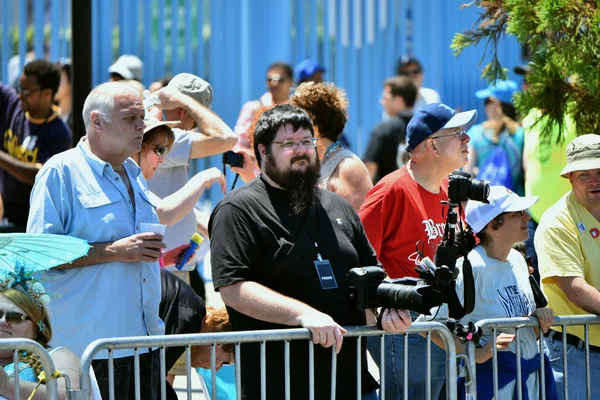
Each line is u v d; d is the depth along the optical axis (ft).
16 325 26.21
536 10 34.01
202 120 39.93
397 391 34.37
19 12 65.31
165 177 39.19
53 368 25.05
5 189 52.37
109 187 30.19
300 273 27.94
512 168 58.49
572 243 33.76
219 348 32.42
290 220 28.25
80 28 40.70
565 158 45.01
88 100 30.35
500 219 31.81
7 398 25.04
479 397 31.27
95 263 29.37
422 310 26.84
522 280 32.68
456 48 37.52
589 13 33.04
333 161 37.96
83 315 29.30
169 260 36.55
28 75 51.52
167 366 31.83
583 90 36.76
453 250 28.37
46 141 52.08
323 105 37.81
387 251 34.83
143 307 30.37
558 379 35.40
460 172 29.45
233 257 27.58
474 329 29.68
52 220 29.35
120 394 29.91
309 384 27.63
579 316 32.12
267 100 61.82
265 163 28.48
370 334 28.09
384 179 35.06
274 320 27.09
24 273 26.35
